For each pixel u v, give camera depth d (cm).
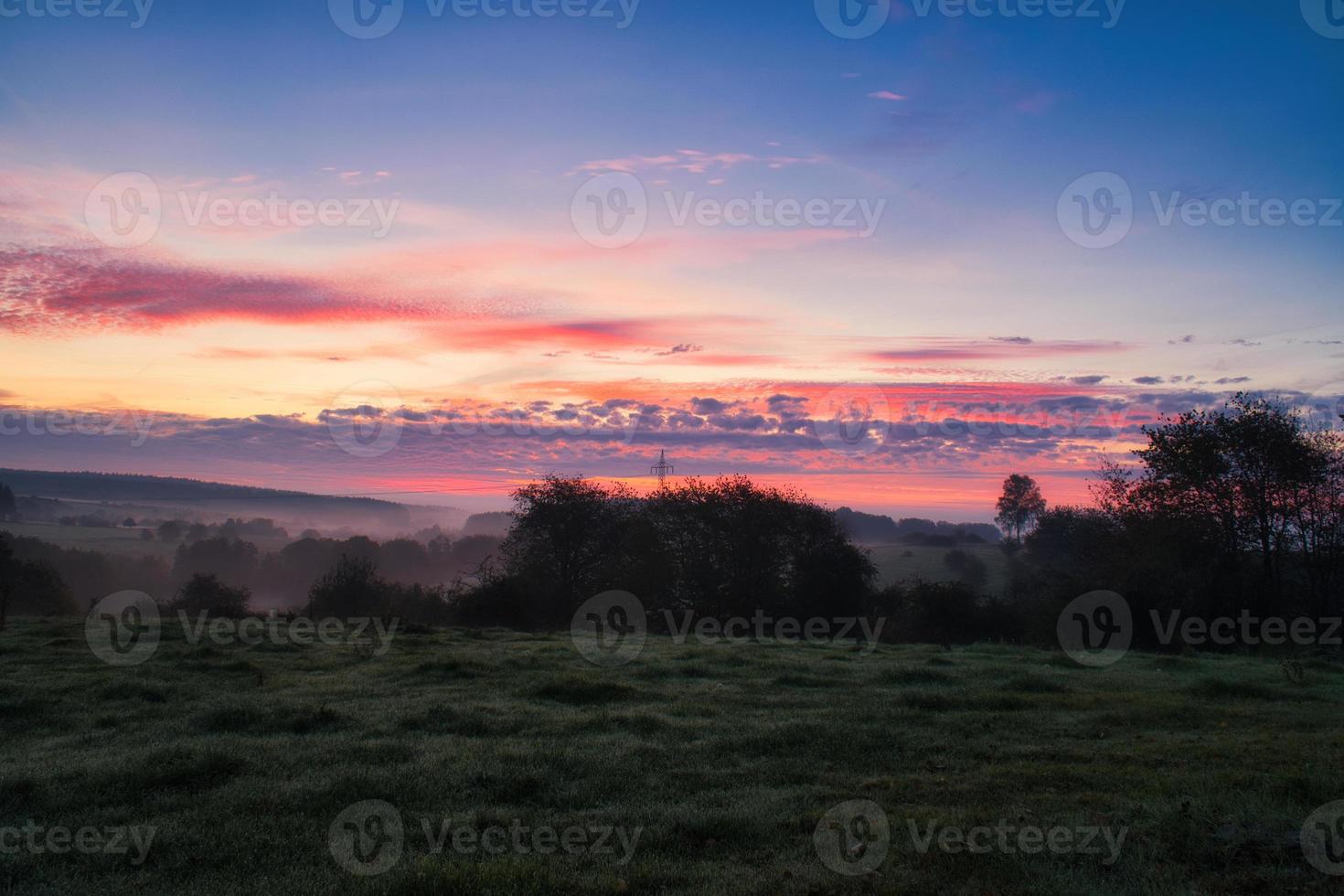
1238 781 919
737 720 1324
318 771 984
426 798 888
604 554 4766
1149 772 986
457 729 1231
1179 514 3450
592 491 4819
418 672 1822
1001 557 7581
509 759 1034
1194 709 1417
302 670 1895
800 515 4528
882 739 1173
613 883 659
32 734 1200
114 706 1385
